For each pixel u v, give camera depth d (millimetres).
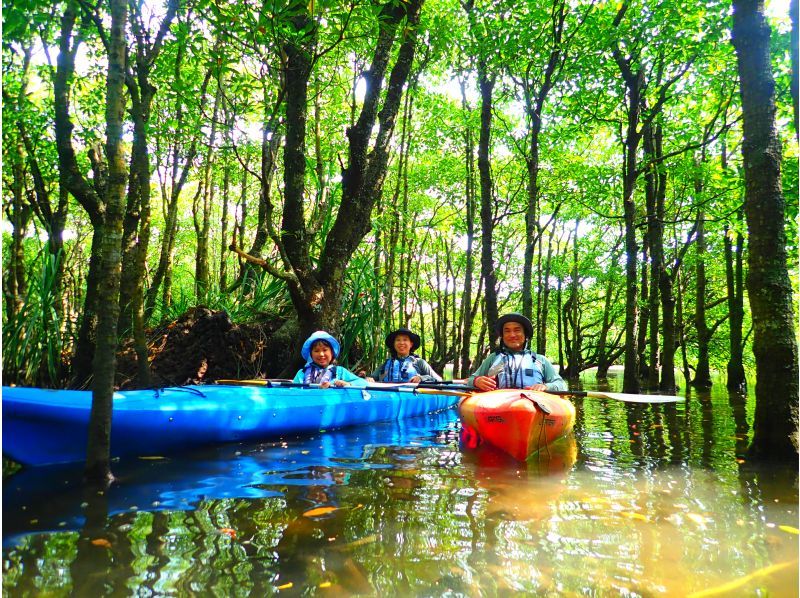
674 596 1794
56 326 6137
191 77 6086
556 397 4840
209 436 4316
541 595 1805
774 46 7668
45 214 6777
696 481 3246
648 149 9695
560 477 3361
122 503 2762
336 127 10070
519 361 5375
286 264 6023
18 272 6980
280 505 2746
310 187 9641
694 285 16047
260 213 9031
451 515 2604
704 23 7512
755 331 3783
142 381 4805
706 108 9867
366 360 8336
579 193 10984
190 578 1907
